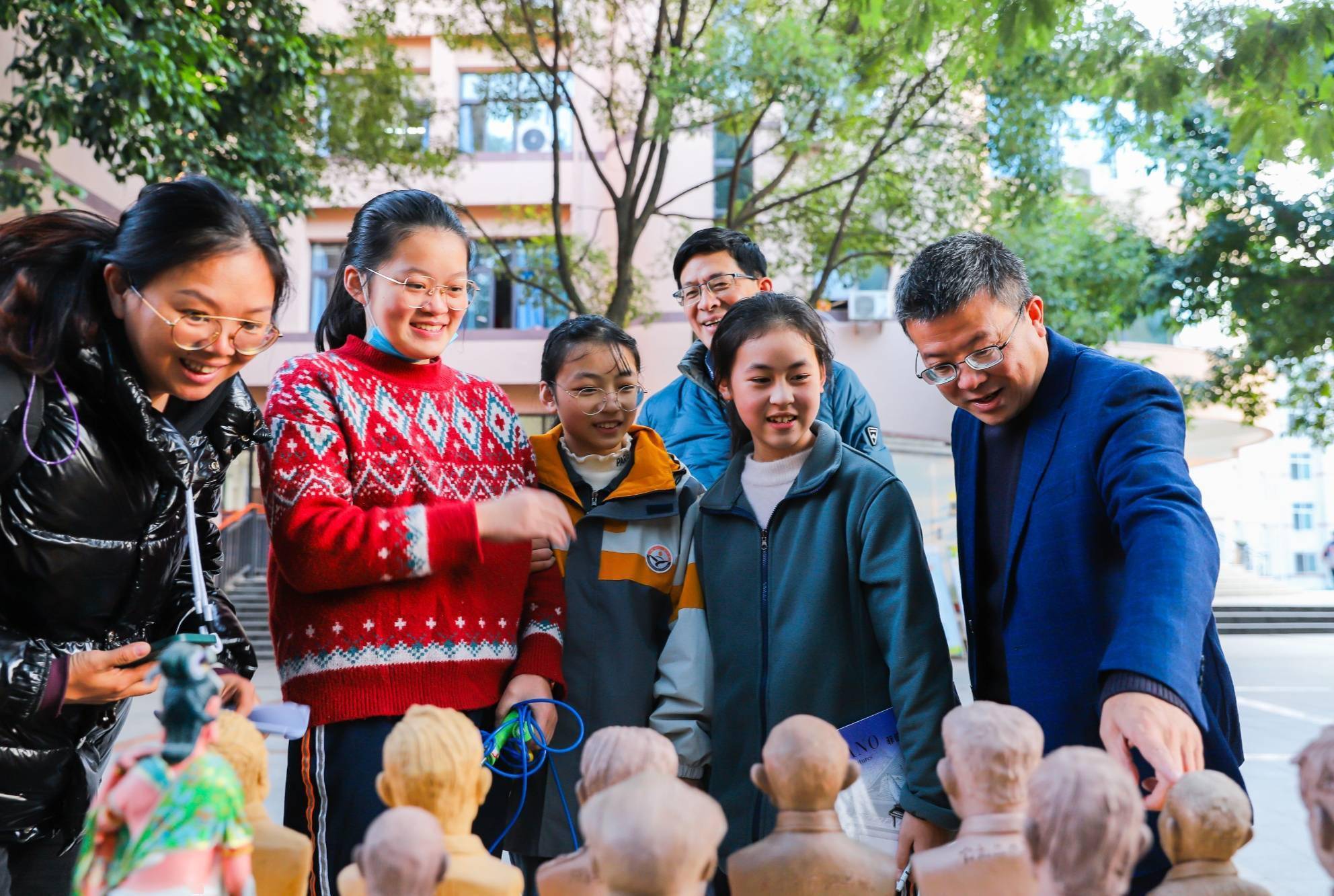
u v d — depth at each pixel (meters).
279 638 1.72
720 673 1.94
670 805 0.79
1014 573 1.74
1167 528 1.43
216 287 1.39
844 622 1.90
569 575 2.11
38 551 1.43
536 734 1.74
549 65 11.11
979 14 4.51
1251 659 11.23
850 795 1.76
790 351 1.94
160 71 6.14
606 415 2.16
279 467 1.66
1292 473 28.45
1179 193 9.60
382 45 9.87
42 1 5.89
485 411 1.91
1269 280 9.25
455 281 1.77
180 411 1.57
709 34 8.94
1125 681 1.28
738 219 9.81
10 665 1.34
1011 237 10.20
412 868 0.83
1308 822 0.85
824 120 8.97
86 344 1.42
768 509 2.00
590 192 12.98
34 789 1.49
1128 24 4.63
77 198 6.44
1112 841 0.77
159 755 0.97
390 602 1.65
